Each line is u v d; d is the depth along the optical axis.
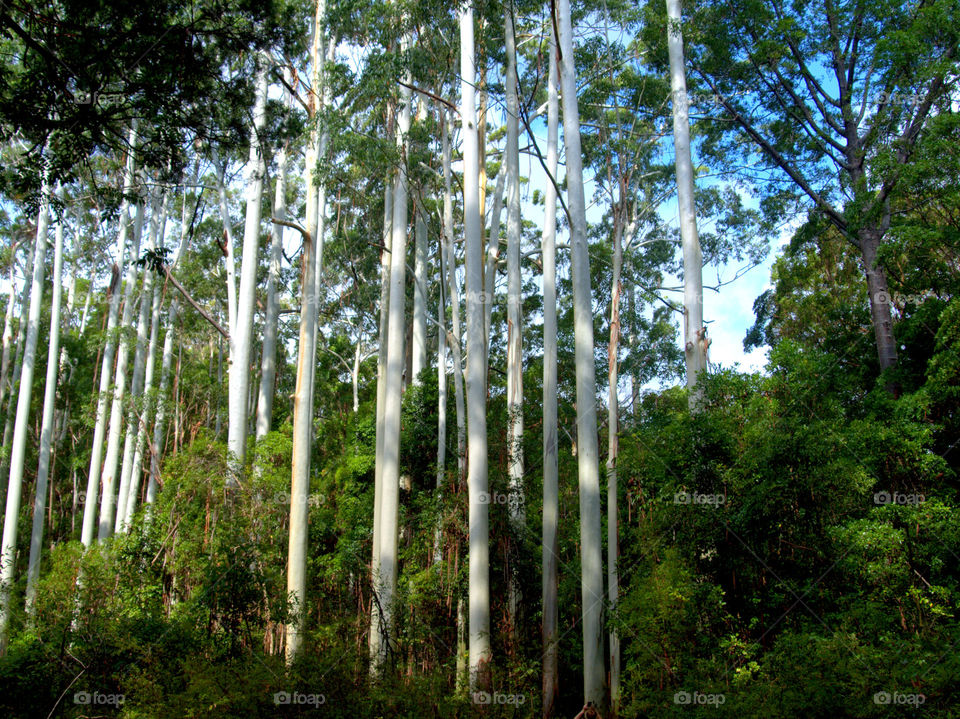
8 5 10.20
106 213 12.27
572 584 15.07
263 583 14.07
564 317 25.44
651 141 18.06
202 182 23.75
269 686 11.38
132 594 14.33
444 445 18.36
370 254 23.27
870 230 16.61
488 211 26.61
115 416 21.36
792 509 10.93
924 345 15.67
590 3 17.30
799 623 10.62
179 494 16.62
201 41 11.85
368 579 16.69
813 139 17.25
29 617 14.02
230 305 20.73
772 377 12.22
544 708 12.79
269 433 21.67
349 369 31.84
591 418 12.70
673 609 10.65
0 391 28.61
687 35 17.27
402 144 18.16
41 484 21.22
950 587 11.05
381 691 11.95
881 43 15.06
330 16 17.08
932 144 13.88
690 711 9.73
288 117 14.81
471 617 13.05
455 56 17.70
